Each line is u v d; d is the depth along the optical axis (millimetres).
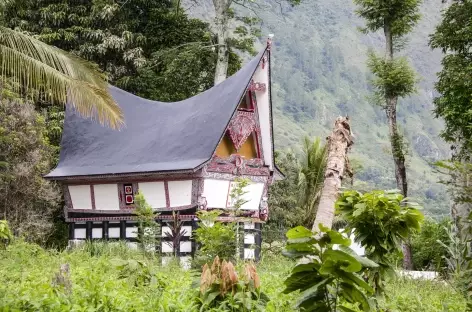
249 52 34969
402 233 7316
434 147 115125
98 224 24047
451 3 30109
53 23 31672
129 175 22484
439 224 28547
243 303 7129
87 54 31953
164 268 16750
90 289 9016
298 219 30109
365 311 5504
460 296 11523
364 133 115062
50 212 24359
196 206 21500
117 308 8211
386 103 33969
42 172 24078
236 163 22562
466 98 26797
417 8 33781
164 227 22125
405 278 14695
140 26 34531
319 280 5445
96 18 32312
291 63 129625
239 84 22781
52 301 8070
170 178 22109
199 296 7711
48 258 16688
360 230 7309
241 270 8047
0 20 25109
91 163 24266
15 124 23391
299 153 33469
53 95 12961
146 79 32781
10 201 23109
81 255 18281
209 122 22500
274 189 30969
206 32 34750
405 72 32750
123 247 20391
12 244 18594
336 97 125312
